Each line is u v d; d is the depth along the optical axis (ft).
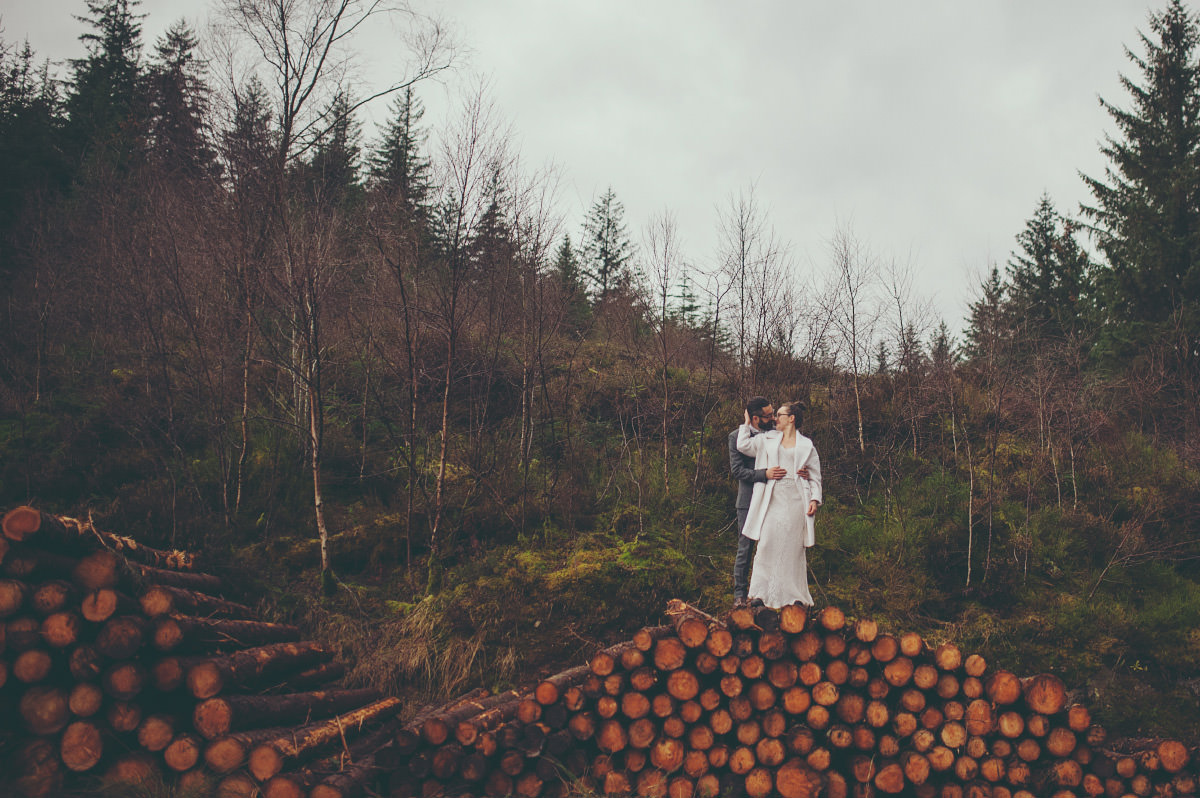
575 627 19.79
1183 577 23.85
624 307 33.81
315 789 11.43
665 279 28.66
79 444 25.32
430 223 23.70
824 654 13.53
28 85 70.38
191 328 24.95
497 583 20.71
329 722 14.06
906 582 22.29
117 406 26.40
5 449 24.47
